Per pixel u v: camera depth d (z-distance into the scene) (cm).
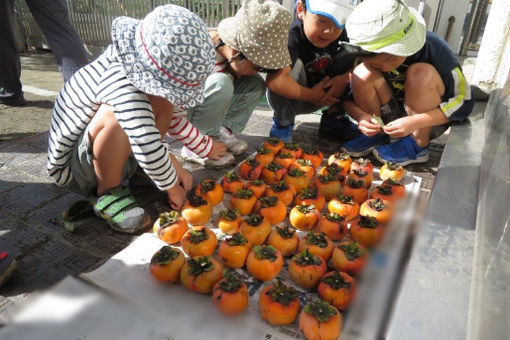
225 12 474
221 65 256
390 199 203
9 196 210
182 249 169
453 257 142
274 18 219
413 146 262
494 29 297
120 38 164
